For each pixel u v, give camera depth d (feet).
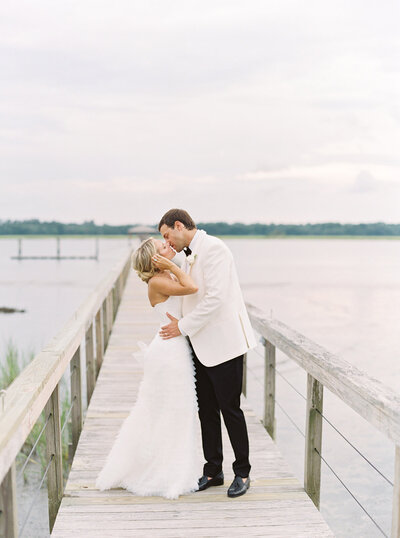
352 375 7.89
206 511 9.27
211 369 9.53
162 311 9.86
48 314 66.59
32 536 14.48
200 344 9.55
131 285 49.47
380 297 87.56
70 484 10.32
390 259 234.79
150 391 9.82
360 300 83.10
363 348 43.83
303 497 9.81
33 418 7.25
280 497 9.80
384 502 16.71
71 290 95.50
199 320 9.30
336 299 83.92
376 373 34.68
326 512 16.08
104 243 424.05
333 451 20.88
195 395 9.89
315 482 9.98
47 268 155.94
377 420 6.73
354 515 15.88
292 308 71.92
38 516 15.57
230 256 9.46
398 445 6.27
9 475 6.36
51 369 8.54
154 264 9.66
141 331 26.61
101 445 12.28
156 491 9.82
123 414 14.39
